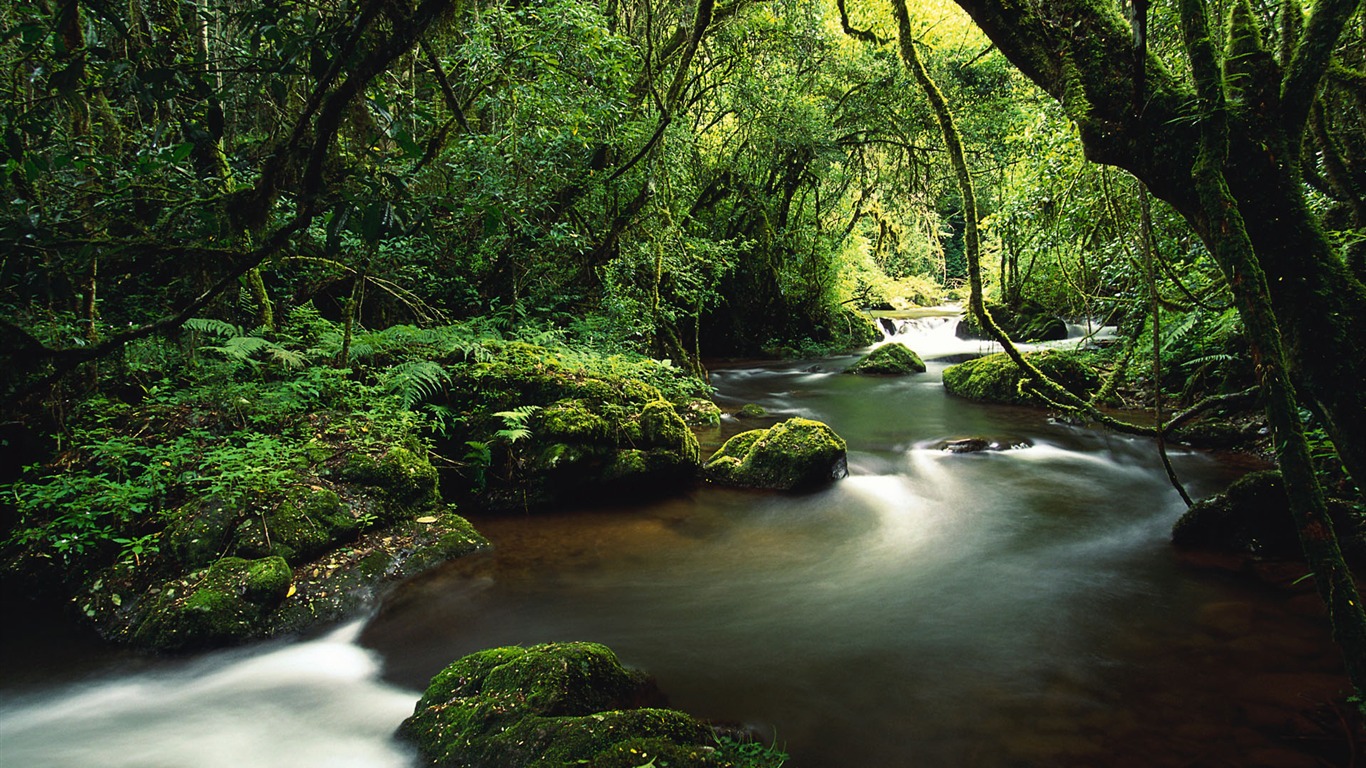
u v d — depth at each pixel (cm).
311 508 485
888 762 307
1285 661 367
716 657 399
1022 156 1175
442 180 771
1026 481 717
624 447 664
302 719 350
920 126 1454
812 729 332
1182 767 294
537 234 927
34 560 468
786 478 692
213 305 671
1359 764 287
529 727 289
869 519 619
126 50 288
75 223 226
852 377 1432
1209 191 183
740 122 1402
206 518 460
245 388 584
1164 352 863
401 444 587
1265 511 501
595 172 916
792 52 1292
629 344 1024
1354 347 189
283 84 191
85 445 494
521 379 687
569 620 445
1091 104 215
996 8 235
